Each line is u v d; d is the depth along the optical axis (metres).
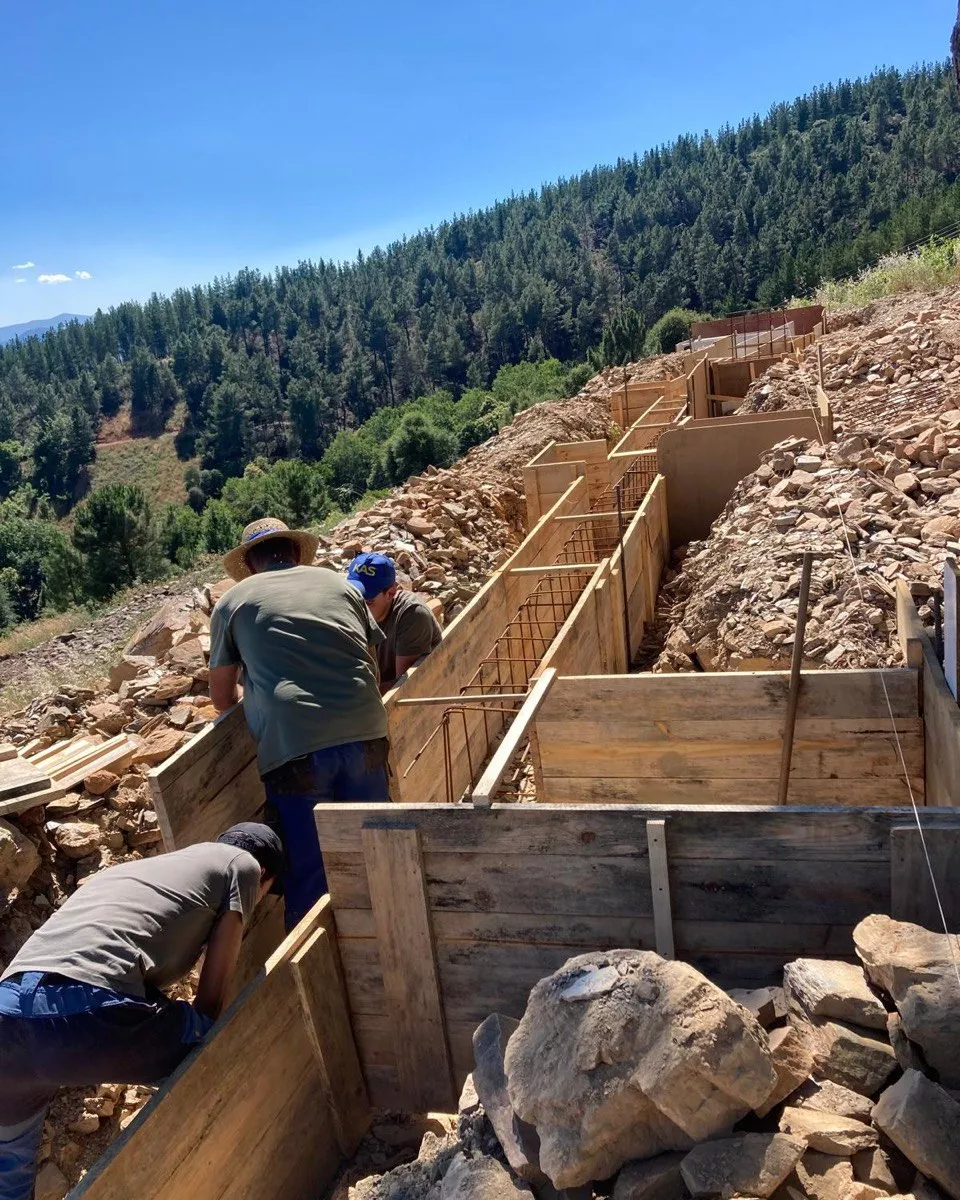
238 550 4.17
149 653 7.22
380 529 8.80
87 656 9.56
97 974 2.58
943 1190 1.96
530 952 2.95
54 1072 2.54
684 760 4.30
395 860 2.95
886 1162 2.05
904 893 2.55
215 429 159.50
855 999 2.29
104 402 181.62
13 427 188.12
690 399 15.20
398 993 3.10
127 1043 2.58
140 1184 2.32
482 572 8.89
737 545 7.14
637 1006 2.13
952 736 3.26
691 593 7.75
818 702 4.05
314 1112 3.04
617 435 15.95
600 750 4.41
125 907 2.72
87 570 29.66
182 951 2.82
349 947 3.17
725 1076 2.01
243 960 3.64
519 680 6.56
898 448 7.46
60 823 4.80
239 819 3.91
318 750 3.61
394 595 4.81
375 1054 3.28
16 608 53.91
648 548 7.95
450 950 3.03
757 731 4.16
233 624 3.76
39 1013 2.53
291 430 158.12
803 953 2.71
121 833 4.91
